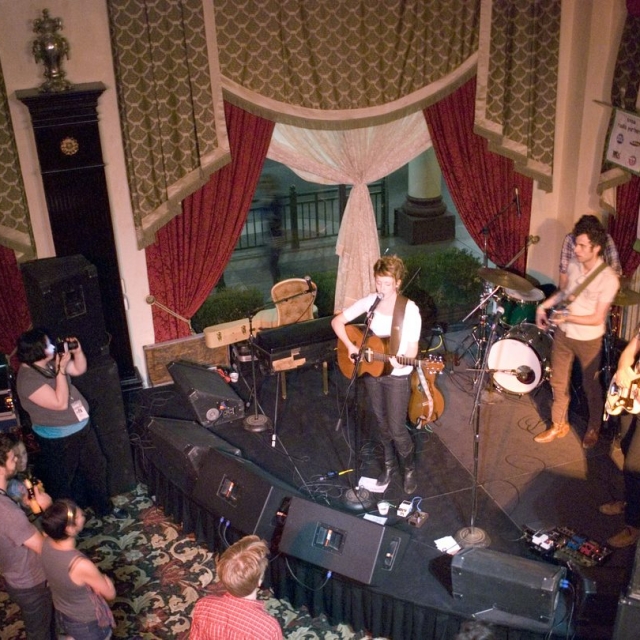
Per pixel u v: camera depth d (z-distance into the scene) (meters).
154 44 5.76
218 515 4.83
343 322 4.98
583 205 6.89
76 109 5.66
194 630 3.26
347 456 5.71
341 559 4.37
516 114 6.66
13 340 6.29
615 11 6.19
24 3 5.54
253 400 6.41
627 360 4.45
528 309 6.54
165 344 6.73
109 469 5.68
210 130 6.11
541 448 5.77
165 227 6.36
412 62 6.29
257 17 5.86
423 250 9.08
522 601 4.07
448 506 5.18
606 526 4.98
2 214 5.93
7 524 3.88
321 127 6.32
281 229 10.35
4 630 4.63
